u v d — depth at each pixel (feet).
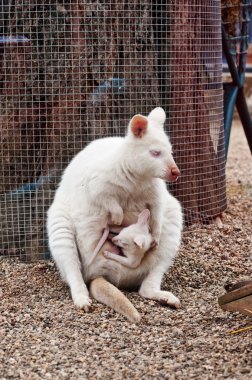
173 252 22.50
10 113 25.58
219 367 16.55
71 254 21.81
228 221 29.45
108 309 20.34
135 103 26.14
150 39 25.94
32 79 25.35
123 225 22.17
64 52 25.18
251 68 52.13
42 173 25.98
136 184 21.33
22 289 22.47
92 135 25.85
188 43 26.68
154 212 21.90
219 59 28.68
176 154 27.14
